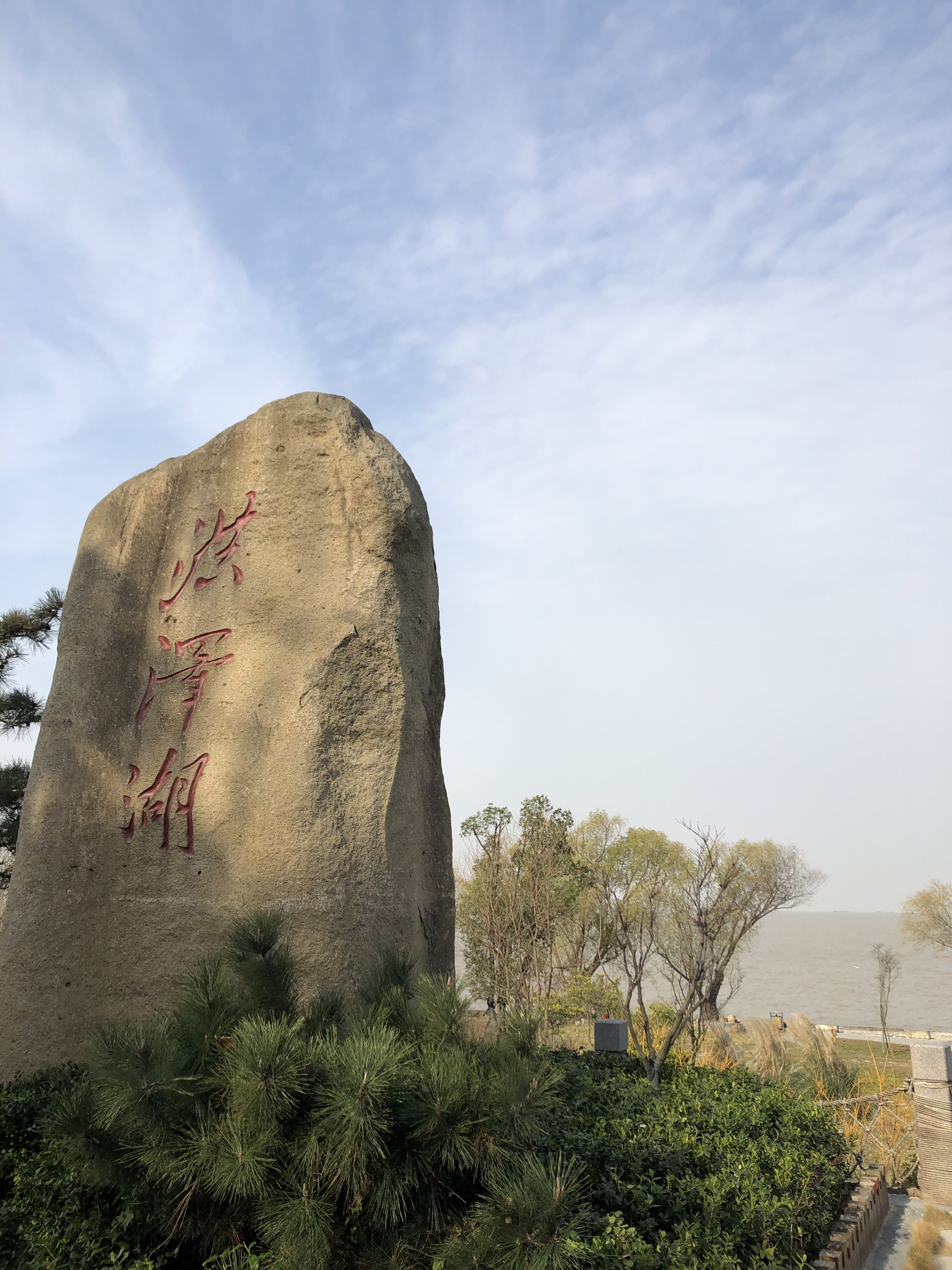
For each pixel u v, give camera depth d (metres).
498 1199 3.19
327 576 6.14
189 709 6.27
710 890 9.43
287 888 5.57
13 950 6.14
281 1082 3.19
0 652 12.72
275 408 6.59
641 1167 4.87
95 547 6.95
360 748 5.88
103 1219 3.93
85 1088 3.61
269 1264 3.41
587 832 19.16
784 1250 4.79
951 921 28.75
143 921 5.94
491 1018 5.48
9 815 12.29
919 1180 7.68
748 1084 7.57
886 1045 16.59
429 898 6.55
